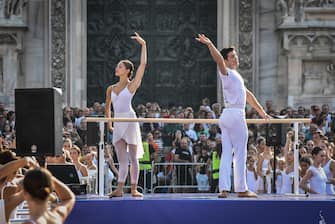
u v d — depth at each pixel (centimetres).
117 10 6469
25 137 2948
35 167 2248
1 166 2564
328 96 6288
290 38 6253
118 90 3238
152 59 6488
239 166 3128
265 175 4150
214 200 2953
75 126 5431
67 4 6297
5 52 6228
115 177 4366
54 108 2938
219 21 6356
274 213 2953
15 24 6175
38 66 6288
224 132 3133
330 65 6306
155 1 6500
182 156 4750
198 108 6488
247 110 6075
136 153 3209
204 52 6500
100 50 6444
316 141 4484
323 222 2955
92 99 6419
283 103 6331
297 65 6288
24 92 2947
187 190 4619
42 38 6294
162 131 5516
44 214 2014
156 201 2948
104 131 3375
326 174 3941
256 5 6344
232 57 3162
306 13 6247
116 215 2942
